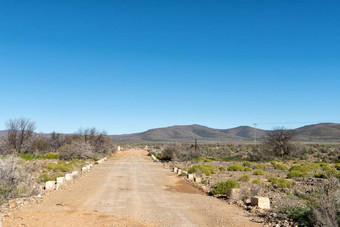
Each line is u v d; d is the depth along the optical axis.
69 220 10.67
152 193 17.55
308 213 10.14
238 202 14.30
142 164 45.03
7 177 14.63
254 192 16.00
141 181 23.64
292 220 10.50
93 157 53.72
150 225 10.22
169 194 17.28
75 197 15.62
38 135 57.91
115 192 17.69
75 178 25.03
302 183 23.09
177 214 11.88
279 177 28.52
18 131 50.38
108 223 10.39
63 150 49.41
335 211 9.66
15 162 15.60
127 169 35.41
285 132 59.66
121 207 13.16
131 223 10.43
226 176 28.64
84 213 11.84
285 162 51.16
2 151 41.75
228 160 57.19
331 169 32.94
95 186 20.34
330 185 13.09
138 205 13.70
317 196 12.62
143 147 138.25
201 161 53.59
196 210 12.70
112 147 80.69
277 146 59.59
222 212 12.30
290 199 15.34
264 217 11.32
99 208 12.88
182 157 56.81
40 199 14.57
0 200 13.03
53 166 31.59
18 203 13.07
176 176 28.23
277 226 9.97
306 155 58.53
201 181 23.44
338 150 63.78
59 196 15.83
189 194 17.47
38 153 52.47
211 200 15.38
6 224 9.84
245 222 10.62
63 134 70.69
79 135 67.44
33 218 10.76
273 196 16.02
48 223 10.19
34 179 21.83
